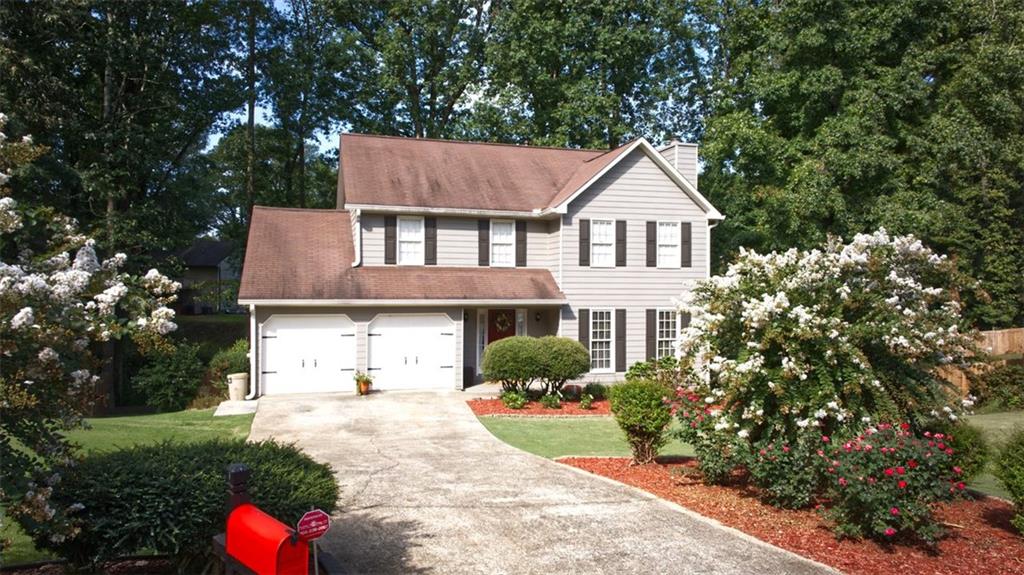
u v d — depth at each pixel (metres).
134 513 5.58
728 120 28.20
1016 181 26.50
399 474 10.78
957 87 27.17
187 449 6.53
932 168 26.55
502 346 18.09
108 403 21.23
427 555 7.12
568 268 22.56
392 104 35.25
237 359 21.80
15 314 5.04
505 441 13.91
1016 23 27.30
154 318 5.81
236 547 4.98
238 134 35.09
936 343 9.70
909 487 7.48
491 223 23.14
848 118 25.52
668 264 23.58
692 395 10.52
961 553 7.54
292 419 16.28
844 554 7.41
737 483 10.12
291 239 22.47
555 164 26.17
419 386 21.42
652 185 23.41
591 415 17.42
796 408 9.07
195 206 31.25
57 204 22.72
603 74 32.72
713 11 33.69
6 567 6.31
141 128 24.72
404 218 22.25
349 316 20.77
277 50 32.84
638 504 9.08
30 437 5.33
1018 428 9.09
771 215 27.28
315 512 4.62
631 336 23.16
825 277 10.48
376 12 35.75
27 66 20.84
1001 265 26.16
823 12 26.16
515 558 7.08
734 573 6.76
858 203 25.66
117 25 23.78
